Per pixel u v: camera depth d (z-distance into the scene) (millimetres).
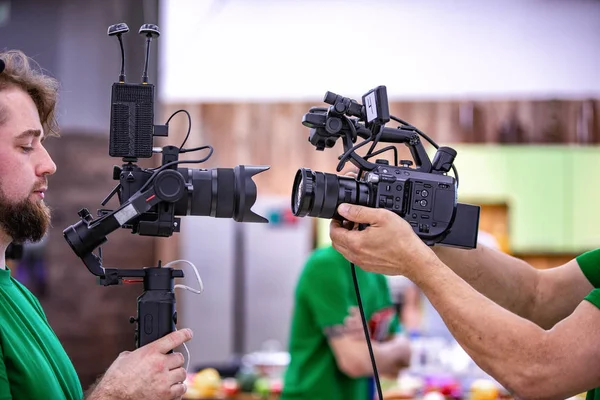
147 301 1313
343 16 4426
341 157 1355
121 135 1275
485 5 4355
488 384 2885
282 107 4480
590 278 1585
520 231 4449
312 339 2354
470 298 1288
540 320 1628
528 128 4371
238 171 1340
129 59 4230
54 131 1574
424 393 2973
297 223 4445
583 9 4301
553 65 4336
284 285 4430
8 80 1374
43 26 4309
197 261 4445
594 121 4328
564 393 1245
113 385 1266
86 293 4301
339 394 2359
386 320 2445
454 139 4410
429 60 4398
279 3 4434
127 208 1240
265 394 3113
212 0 4414
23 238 1370
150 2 4273
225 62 4492
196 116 4512
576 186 4379
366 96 1385
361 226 1365
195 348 4426
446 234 1406
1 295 1365
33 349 1332
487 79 4379
